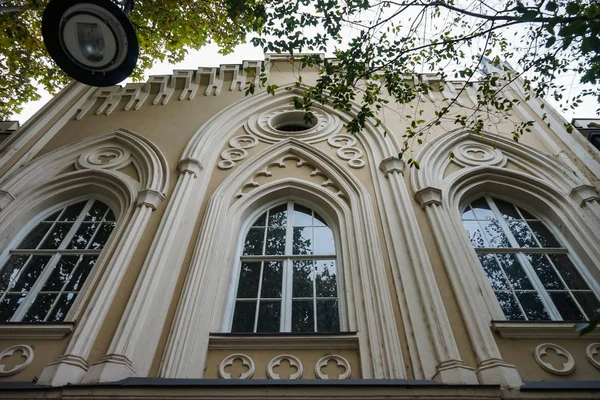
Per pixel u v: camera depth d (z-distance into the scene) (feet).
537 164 26.32
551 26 13.35
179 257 19.40
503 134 28.99
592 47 12.32
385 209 21.99
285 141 28.50
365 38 21.16
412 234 20.03
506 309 18.52
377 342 15.96
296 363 15.81
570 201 23.02
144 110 32.60
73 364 14.66
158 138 28.89
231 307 18.69
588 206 22.09
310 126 32.55
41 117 30.09
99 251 21.26
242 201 23.54
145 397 12.68
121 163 26.76
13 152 26.40
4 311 18.67
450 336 15.67
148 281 17.76
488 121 30.17
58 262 20.92
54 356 15.75
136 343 15.56
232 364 15.92
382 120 30.32
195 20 36.14
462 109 31.91
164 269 18.62
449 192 23.97
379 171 25.13
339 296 18.98
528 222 23.65
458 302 17.19
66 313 18.39
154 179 24.36
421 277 17.97
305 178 25.62
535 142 28.19
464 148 27.94
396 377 14.56
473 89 33.94
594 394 13.07
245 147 28.43
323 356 16.16
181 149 27.63
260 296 19.21
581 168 25.31
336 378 15.38
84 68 19.80
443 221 20.90
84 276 20.07
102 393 12.73
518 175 25.23
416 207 22.31
